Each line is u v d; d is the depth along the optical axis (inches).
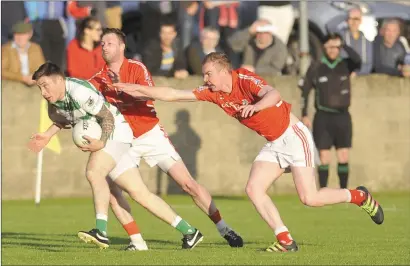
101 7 2256.4
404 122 2375.7
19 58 2209.6
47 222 1710.1
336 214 1844.2
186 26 2282.2
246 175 2325.3
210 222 1712.6
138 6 2326.5
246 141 2319.1
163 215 1184.8
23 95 2231.8
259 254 1110.4
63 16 2299.5
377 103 2363.4
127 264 1010.1
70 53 2089.1
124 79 1197.7
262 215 1141.1
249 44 2294.5
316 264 1000.2
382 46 2405.3
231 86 1116.5
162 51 2255.2
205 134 2308.1
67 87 1125.1
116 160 1151.6
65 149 2252.7
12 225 1654.8
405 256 1082.7
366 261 1028.5
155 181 2287.2
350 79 2137.1
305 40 2288.4
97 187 1144.2
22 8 2301.9
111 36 1194.6
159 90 1126.4
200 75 2276.1
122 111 1206.3
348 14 2380.7
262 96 1099.9
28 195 2241.6
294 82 2299.5
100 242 1147.3
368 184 2369.6
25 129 2233.0
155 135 1225.4
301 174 1143.6
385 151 2372.0
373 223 1663.4
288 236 1141.1
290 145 1136.8
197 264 1003.3
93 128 1139.3
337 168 2159.2
